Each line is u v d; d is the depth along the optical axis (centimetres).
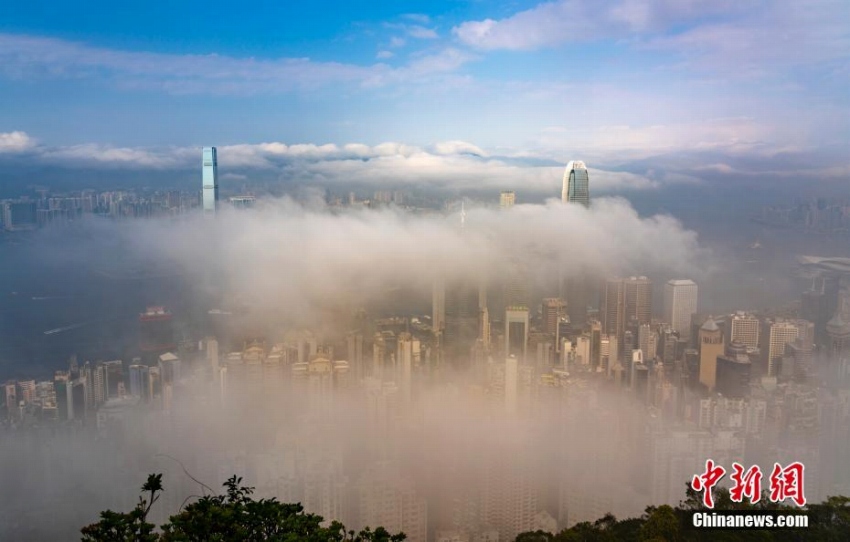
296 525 1116
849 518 1977
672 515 2008
